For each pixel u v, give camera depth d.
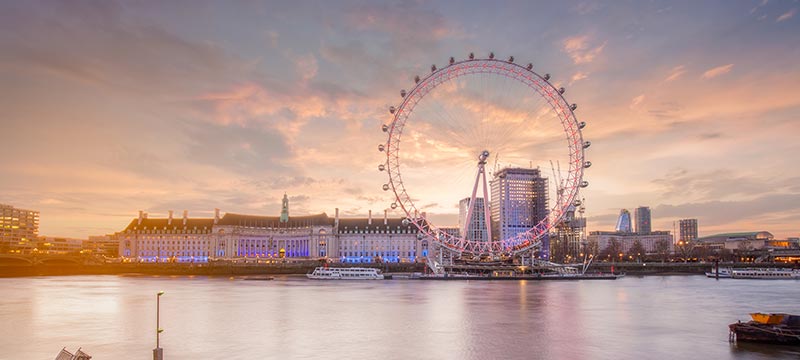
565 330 82.81
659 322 91.19
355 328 84.75
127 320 94.88
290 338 76.31
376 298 133.38
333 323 90.00
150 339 76.75
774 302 126.25
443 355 65.69
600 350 68.44
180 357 64.94
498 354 66.19
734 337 75.69
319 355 65.69
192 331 82.44
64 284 199.50
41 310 110.50
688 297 138.50
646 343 72.69
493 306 114.25
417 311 105.50
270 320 93.50
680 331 82.12
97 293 152.88
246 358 64.19
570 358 64.25
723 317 97.81
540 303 120.62
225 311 106.25
